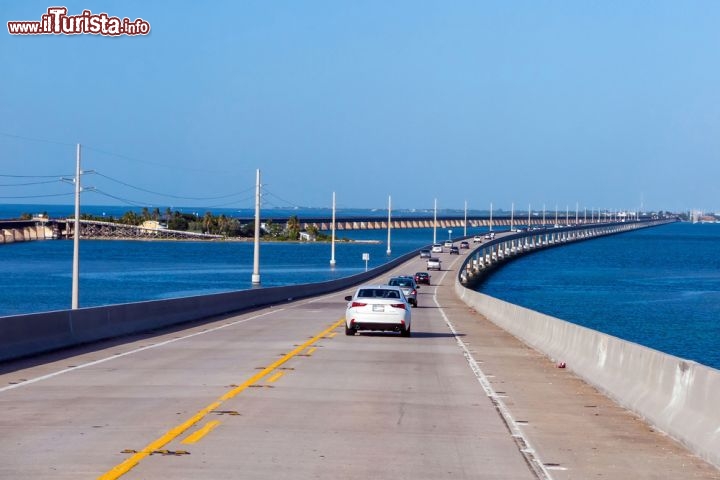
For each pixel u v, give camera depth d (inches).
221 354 1136.2
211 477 479.8
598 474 517.0
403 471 507.8
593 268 7534.5
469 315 2314.2
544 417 709.3
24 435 588.4
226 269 6702.8
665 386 684.1
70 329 1221.7
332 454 546.6
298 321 1852.9
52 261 7785.4
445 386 877.2
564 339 1131.9
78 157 2420.0
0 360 1002.7
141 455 529.3
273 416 674.2
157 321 1608.0
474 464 532.1
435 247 7091.5
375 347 1282.0
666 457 567.5
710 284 5570.9
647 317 3481.8
